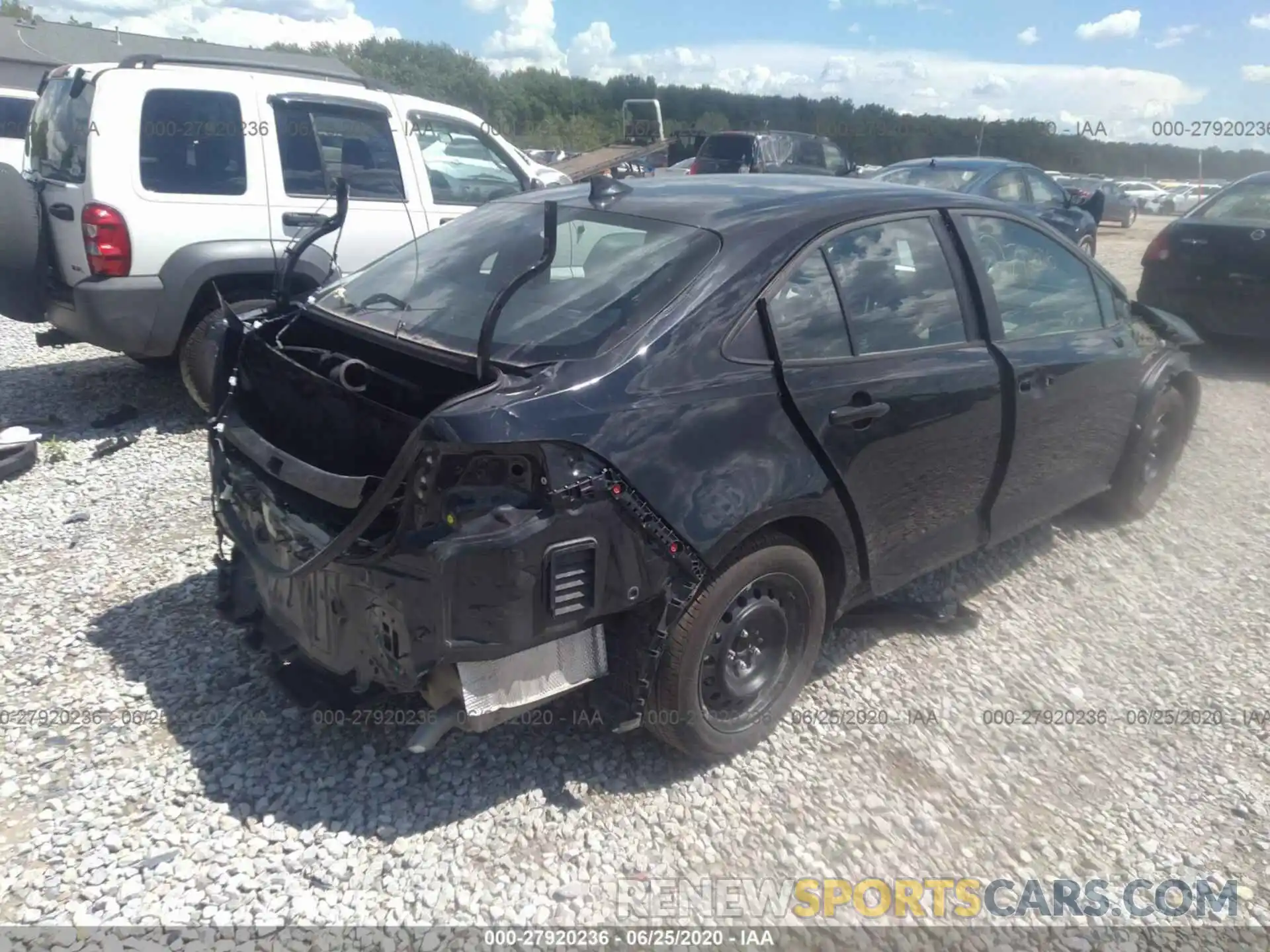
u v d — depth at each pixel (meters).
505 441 2.59
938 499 3.80
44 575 4.32
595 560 2.75
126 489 5.30
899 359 3.59
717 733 3.22
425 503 2.59
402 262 3.86
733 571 3.05
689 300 3.07
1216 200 8.73
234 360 3.60
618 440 2.78
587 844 2.91
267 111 6.19
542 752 3.28
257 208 6.13
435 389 3.04
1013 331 4.15
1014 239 4.32
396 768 3.17
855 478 3.37
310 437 3.13
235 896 2.66
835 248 3.48
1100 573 4.79
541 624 2.71
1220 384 8.13
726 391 3.03
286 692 3.18
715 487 2.94
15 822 2.89
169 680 3.58
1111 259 15.48
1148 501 5.41
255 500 3.21
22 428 5.67
